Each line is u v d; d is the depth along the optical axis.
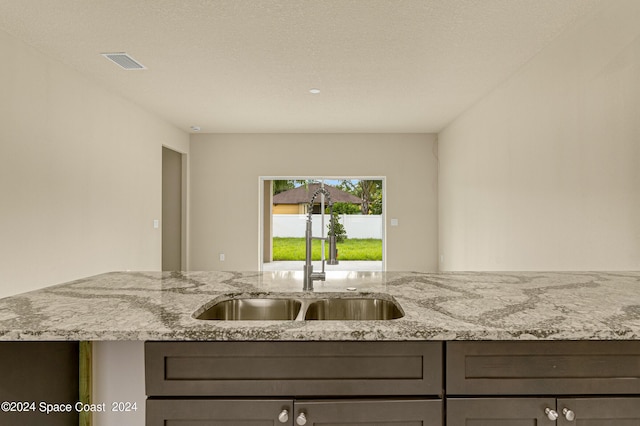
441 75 3.64
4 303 1.33
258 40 2.95
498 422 1.08
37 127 3.09
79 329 1.05
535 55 3.17
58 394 1.24
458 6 2.45
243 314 1.58
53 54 3.18
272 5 2.46
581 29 2.56
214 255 6.30
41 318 1.14
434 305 1.30
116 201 4.23
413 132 6.21
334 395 1.09
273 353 1.09
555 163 2.87
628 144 2.14
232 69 3.53
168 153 6.36
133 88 4.05
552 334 1.04
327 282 1.79
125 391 1.32
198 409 1.09
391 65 3.42
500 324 1.09
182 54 3.20
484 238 4.28
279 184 6.43
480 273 2.03
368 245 6.40
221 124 5.66
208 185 6.30
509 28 2.72
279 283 1.76
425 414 1.08
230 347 1.09
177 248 6.35
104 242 4.00
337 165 6.28
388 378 1.09
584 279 1.81
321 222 6.39
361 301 1.58
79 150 3.60
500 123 3.85
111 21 2.66
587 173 2.50
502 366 1.08
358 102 4.54
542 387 1.08
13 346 1.11
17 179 2.89
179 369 1.09
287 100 4.47
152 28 2.76
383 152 6.28
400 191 6.28
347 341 1.09
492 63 3.35
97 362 1.33
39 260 3.10
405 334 1.05
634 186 2.10
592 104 2.45
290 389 1.09
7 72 2.81
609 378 1.08
